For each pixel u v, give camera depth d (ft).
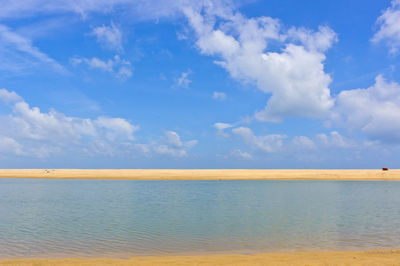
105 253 55.11
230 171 428.15
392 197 147.54
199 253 55.06
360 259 47.83
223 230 74.84
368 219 89.45
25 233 71.82
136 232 72.59
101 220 88.28
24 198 142.61
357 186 216.33
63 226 79.87
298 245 60.95
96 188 199.41
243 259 49.19
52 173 383.45
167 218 91.56
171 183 249.34
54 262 47.16
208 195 156.04
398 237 67.82
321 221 86.53
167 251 56.59
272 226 79.41
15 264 45.78
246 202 128.36
